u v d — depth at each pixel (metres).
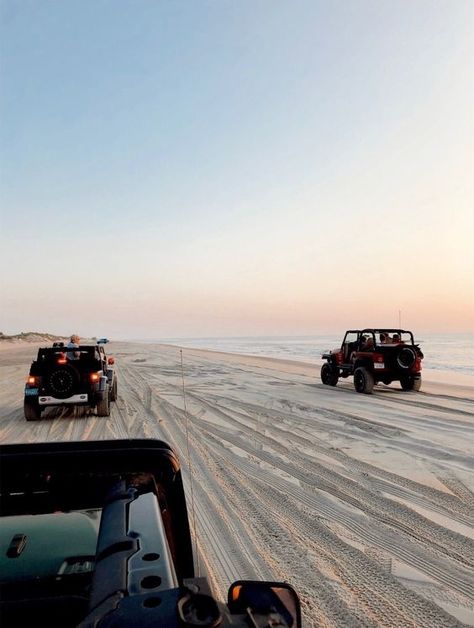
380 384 17.12
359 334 15.48
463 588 3.35
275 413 10.63
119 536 1.39
